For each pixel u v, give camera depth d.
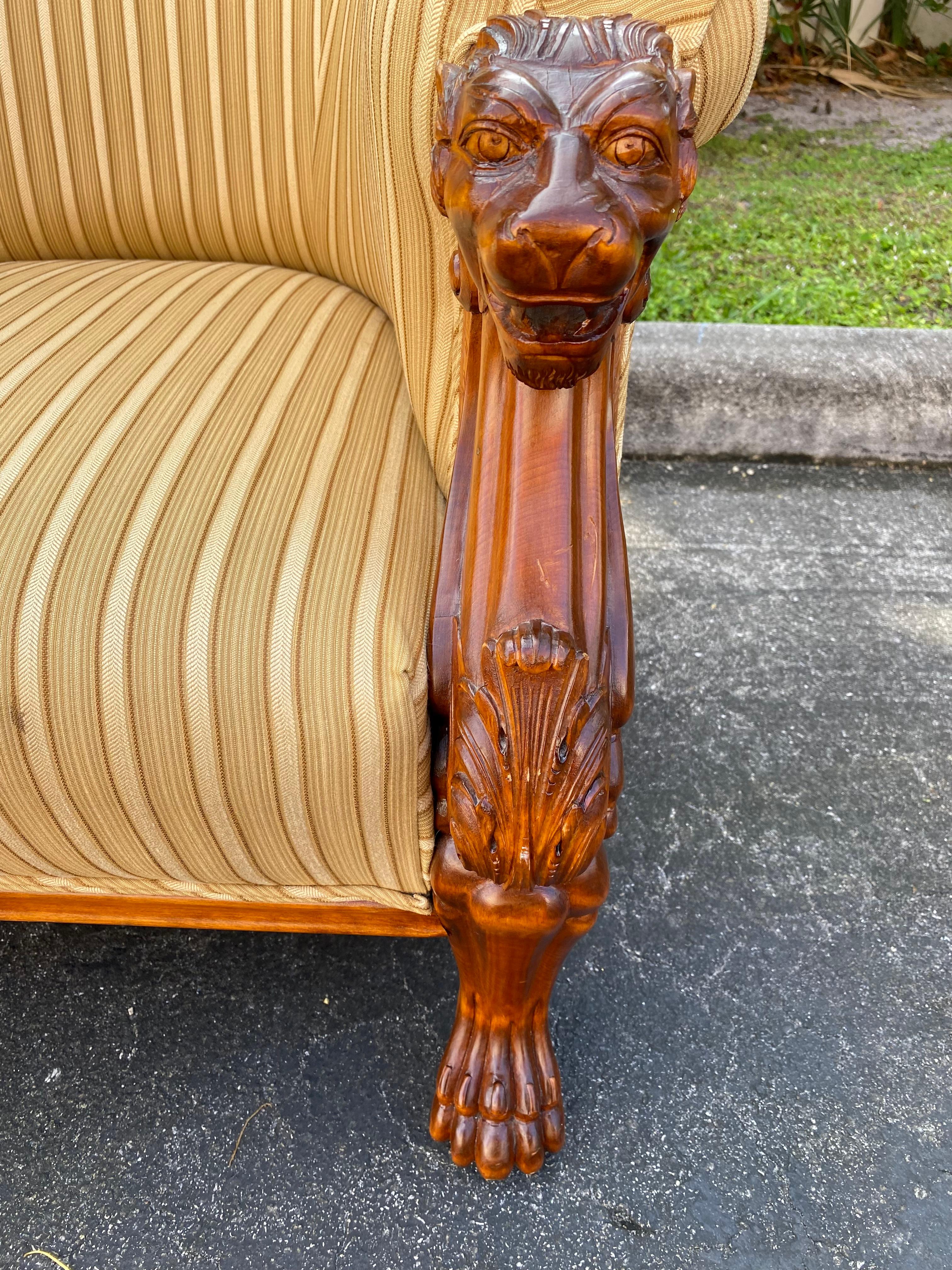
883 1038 0.92
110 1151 0.82
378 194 0.70
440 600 0.61
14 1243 0.76
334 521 0.65
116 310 0.89
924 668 1.38
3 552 0.60
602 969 0.98
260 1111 0.85
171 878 0.68
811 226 2.80
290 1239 0.76
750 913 1.04
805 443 1.83
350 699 0.58
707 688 1.34
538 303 0.46
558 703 0.53
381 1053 0.89
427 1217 0.78
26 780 0.60
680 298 2.30
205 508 0.64
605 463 0.58
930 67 4.56
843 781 1.20
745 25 0.59
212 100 1.01
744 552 1.62
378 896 0.68
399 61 0.60
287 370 0.79
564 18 0.50
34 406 0.72
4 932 1.00
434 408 0.72
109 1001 0.94
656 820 1.15
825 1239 0.77
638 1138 0.83
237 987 0.95
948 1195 0.80
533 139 0.46
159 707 0.58
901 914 1.04
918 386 1.76
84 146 1.05
